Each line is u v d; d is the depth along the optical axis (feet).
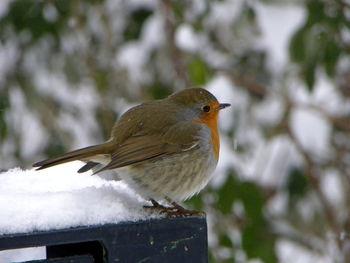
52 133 40.60
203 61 35.96
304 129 40.45
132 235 17.83
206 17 37.14
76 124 41.11
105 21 39.19
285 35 37.78
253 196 33.24
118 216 18.31
